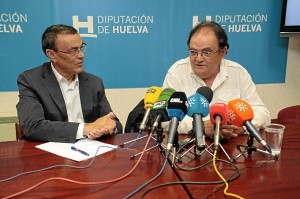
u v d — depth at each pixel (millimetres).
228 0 2857
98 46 2715
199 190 965
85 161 1199
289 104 3229
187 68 1934
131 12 2713
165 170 1114
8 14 2498
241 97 1918
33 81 1728
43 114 1627
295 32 2861
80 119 1877
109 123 1499
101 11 2654
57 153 1281
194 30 1735
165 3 2754
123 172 1099
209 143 1348
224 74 1878
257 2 2910
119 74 2814
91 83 1919
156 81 2904
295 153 1271
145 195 939
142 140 1429
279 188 979
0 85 2598
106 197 931
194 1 2799
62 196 937
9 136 2588
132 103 2900
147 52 2824
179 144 1320
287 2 2789
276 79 3127
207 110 1120
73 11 2605
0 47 2537
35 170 1116
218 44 1671
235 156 1234
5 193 952
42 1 2535
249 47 2994
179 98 1096
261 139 1193
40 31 2586
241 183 1012
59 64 1773
